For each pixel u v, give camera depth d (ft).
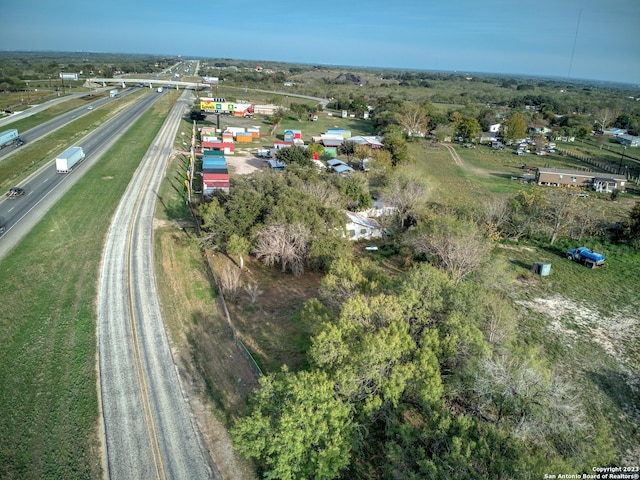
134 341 95.86
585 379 92.99
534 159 328.29
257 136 341.21
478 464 56.18
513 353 76.64
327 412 62.39
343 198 173.78
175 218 166.61
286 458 58.90
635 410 85.30
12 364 86.43
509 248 161.79
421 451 58.95
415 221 168.86
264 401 65.36
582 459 59.41
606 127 501.15
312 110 470.39
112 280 120.06
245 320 107.76
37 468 65.92
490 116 477.36
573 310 120.16
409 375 67.72
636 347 104.68
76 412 76.48
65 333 96.78
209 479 66.23
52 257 129.39
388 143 287.69
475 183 252.21
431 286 85.40
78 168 214.28
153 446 71.05
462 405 74.28
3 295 108.58
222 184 188.44
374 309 79.71
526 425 63.67
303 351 96.53
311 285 126.82
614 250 162.09
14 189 174.29
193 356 92.73
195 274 127.54
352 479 66.54
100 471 66.44
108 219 159.43
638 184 266.57
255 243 131.75
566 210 166.50
